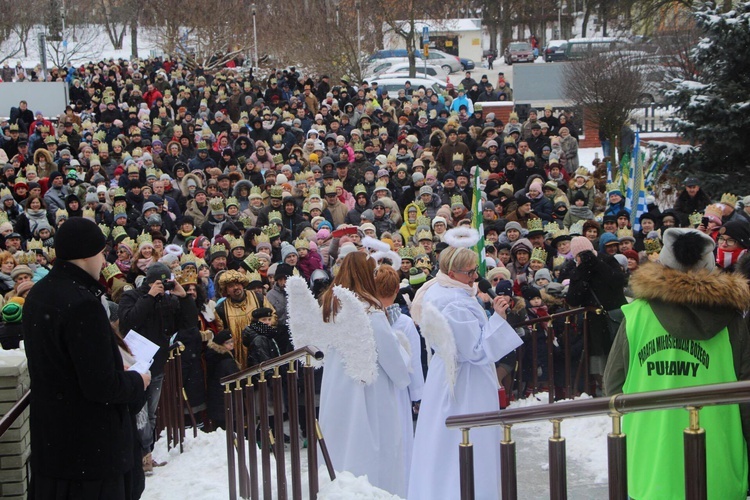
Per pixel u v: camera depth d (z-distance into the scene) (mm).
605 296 8258
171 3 41094
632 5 37844
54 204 15781
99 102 27750
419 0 44312
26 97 28047
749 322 4836
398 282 5906
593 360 8344
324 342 5543
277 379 5629
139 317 6922
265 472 5797
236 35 41312
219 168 18750
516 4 56656
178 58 38812
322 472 5660
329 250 12039
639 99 23578
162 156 19422
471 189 16953
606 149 23266
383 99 26312
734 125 17125
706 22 17547
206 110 24438
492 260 10508
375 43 39062
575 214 15461
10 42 54188
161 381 7012
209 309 8883
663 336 4312
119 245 11367
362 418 5488
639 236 13234
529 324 8602
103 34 61375
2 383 5137
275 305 9586
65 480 3955
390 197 15719
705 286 4164
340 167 17750
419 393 6051
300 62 37531
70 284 3955
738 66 17562
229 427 6242
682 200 14844
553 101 27938
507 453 4020
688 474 3295
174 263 9383
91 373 3855
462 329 5363
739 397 3057
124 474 4199
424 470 5566
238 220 14625
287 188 16125
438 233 13164
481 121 23156
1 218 13195
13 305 6383
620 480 3465
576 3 59469
